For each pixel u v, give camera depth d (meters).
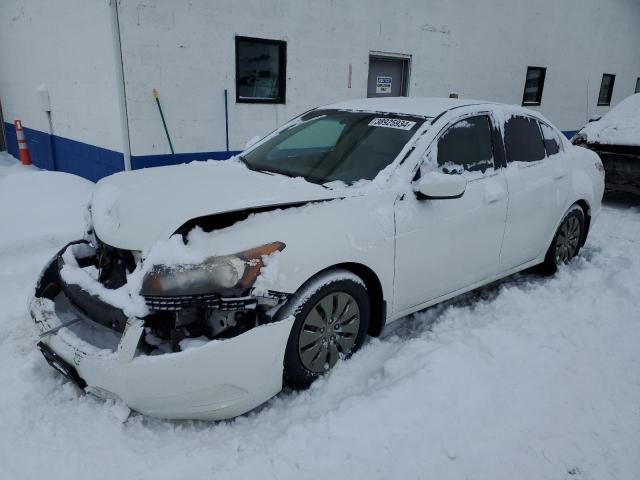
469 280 3.53
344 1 8.12
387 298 2.98
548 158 4.14
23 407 2.54
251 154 3.76
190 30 6.66
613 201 7.50
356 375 2.81
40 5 8.06
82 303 2.49
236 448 2.31
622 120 7.10
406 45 9.18
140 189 2.83
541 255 4.17
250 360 2.34
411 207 2.99
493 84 11.10
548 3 11.72
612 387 2.78
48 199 5.72
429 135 3.21
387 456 2.26
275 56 7.66
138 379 2.20
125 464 2.21
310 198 2.71
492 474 2.19
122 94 6.36
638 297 3.73
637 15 14.71
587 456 2.30
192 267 2.23
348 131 3.49
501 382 2.75
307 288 2.55
